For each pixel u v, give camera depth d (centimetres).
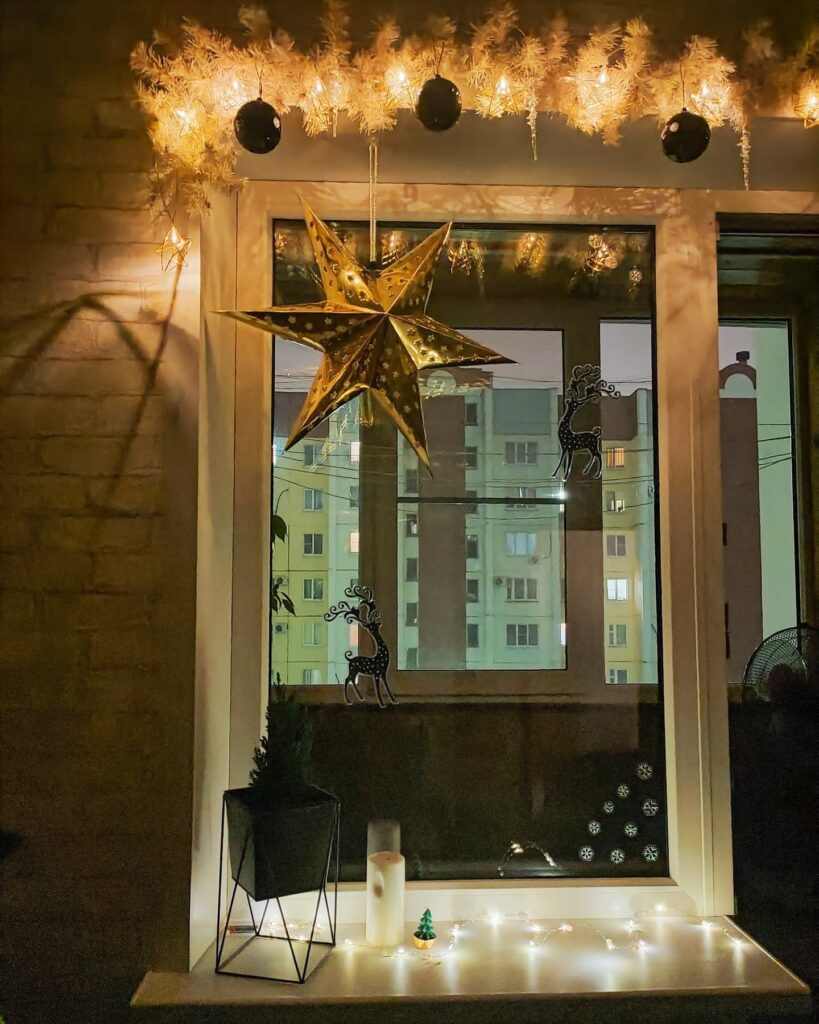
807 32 162
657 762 174
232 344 171
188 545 148
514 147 165
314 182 174
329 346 146
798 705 182
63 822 145
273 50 153
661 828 172
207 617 153
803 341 195
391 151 164
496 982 140
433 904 164
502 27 156
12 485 149
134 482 149
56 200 153
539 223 178
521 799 172
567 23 160
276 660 172
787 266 195
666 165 169
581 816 172
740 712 184
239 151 162
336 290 148
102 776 145
